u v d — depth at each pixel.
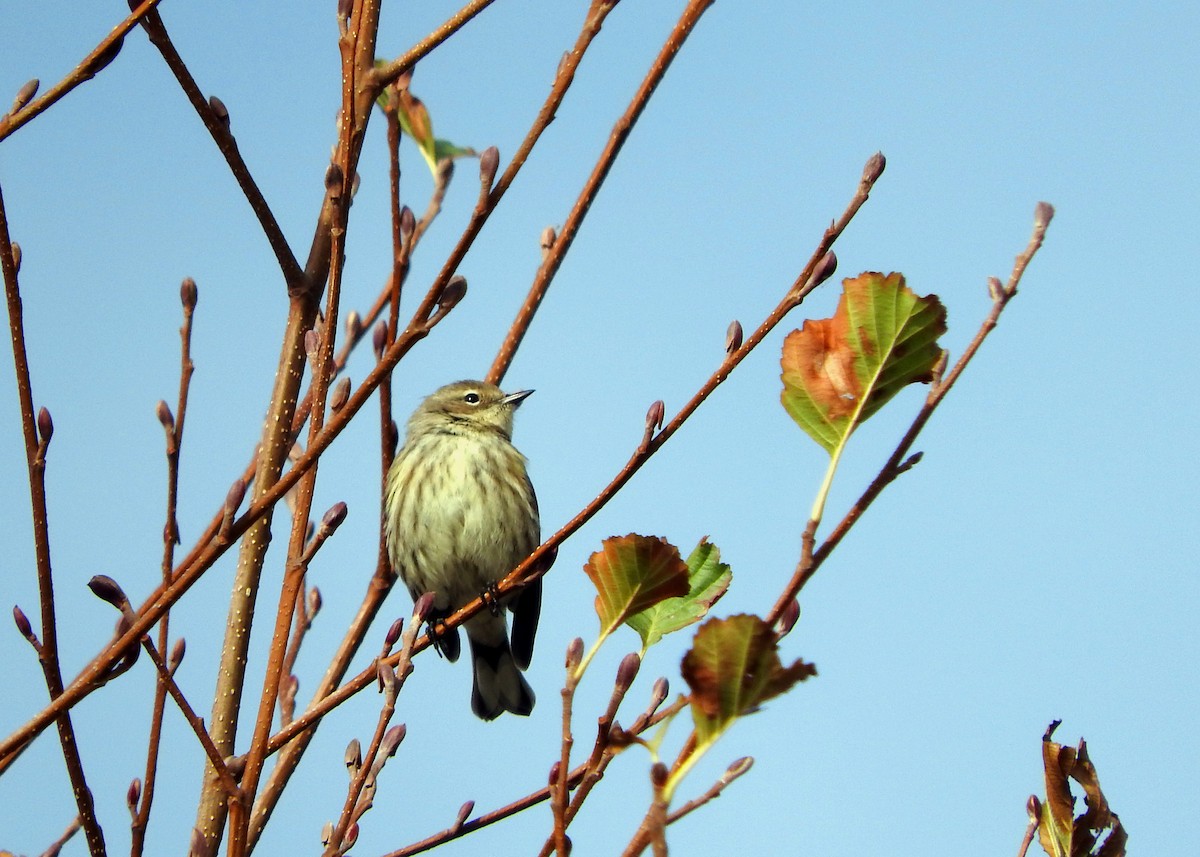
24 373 7.68
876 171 7.00
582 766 7.82
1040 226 6.02
